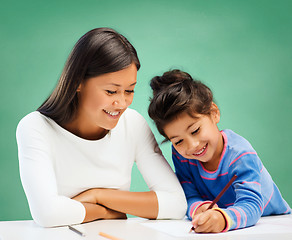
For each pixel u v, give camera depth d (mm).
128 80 1118
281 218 1261
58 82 1203
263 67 2852
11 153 2715
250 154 1221
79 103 1206
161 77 1326
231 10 2873
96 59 1107
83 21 2846
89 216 1138
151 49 2840
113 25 2854
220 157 1263
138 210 1193
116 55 1099
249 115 2812
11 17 2805
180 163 1358
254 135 2797
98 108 1138
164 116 1207
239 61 2850
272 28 2863
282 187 2744
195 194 1335
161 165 1306
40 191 1112
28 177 1138
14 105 2764
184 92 1211
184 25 2863
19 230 1052
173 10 2871
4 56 2785
